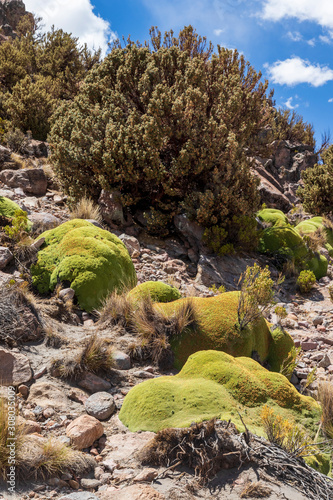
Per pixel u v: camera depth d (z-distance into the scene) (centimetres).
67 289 560
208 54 1441
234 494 265
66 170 1040
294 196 1827
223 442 292
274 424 325
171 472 286
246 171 1052
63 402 374
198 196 991
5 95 1547
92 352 427
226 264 951
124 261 641
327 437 375
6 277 547
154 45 1412
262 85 1453
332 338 697
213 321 516
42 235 673
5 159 1112
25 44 2205
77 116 1074
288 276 1042
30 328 456
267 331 570
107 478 285
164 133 977
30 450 284
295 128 2131
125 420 359
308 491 278
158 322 512
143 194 1056
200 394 359
